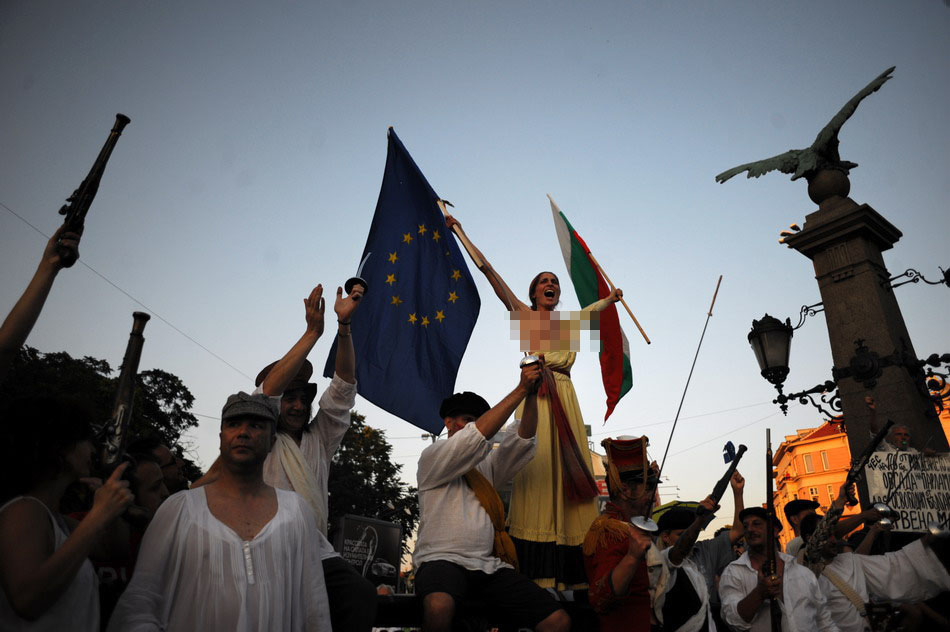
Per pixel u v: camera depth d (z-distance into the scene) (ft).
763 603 15.92
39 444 8.82
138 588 9.19
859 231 27.20
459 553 13.64
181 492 10.27
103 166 10.14
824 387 26.12
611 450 15.17
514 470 15.66
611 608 12.88
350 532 19.08
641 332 18.28
